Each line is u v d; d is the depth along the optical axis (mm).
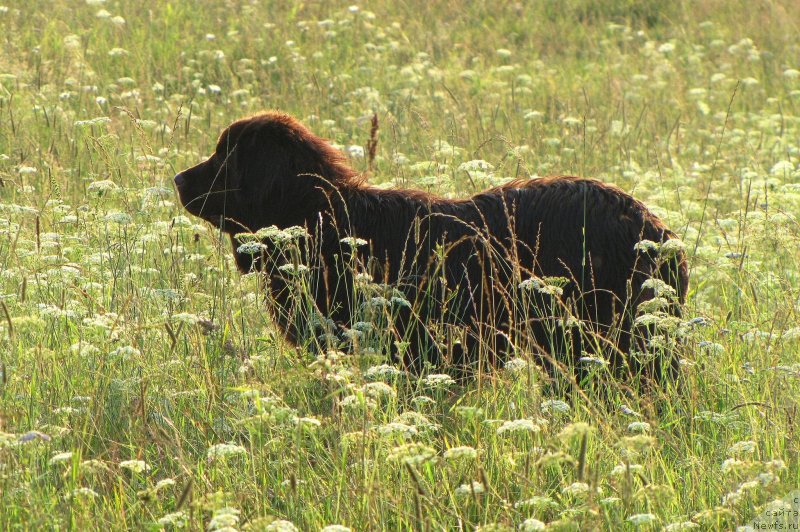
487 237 9719
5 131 17453
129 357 8859
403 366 9375
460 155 17016
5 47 21938
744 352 10477
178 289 10734
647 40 29828
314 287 10125
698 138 21281
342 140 18812
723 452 8336
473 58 26188
